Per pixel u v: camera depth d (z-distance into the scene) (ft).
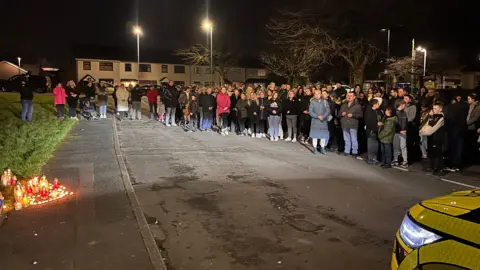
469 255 8.49
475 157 38.17
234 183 27.04
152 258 14.89
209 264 15.28
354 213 21.26
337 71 102.73
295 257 15.94
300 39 88.17
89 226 17.80
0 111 60.90
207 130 54.90
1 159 27.96
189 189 25.46
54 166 29.63
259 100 49.21
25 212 19.51
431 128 31.01
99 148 37.35
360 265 15.34
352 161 35.58
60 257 14.82
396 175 30.40
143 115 75.82
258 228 18.97
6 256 14.82
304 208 21.97
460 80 140.67
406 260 9.78
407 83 113.29
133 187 25.85
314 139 38.68
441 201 10.82
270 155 37.78
